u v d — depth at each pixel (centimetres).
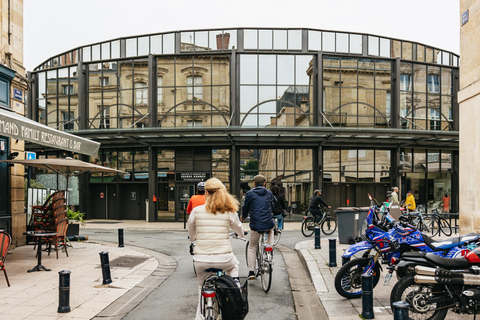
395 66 2327
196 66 2270
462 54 928
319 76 2217
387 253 554
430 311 454
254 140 2172
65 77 2489
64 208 951
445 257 488
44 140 790
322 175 2234
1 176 1049
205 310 384
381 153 2325
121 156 2397
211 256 405
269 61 2236
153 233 1636
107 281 693
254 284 705
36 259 925
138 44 2369
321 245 1139
